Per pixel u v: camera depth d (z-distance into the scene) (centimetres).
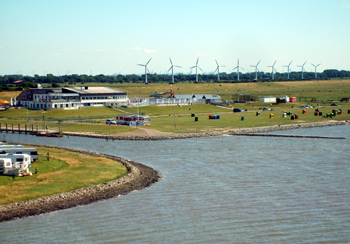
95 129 15725
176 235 5338
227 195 6944
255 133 15150
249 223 5716
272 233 5391
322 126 17512
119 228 5550
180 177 8175
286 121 18612
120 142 13175
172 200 6675
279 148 11725
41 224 5672
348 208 6288
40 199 6562
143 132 14962
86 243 5116
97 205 6425
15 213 6016
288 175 8312
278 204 6475
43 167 8519
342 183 7681
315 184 7619
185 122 18062
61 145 12619
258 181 7844
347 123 18338
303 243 5119
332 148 11656
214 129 15888
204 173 8519
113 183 7581
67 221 5781
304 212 6131
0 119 19000
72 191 7019
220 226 5616
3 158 7806
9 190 6869
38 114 19750
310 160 9869
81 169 8475
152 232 5428
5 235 5322
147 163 9688
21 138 14250
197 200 6675
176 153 11012
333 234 5366
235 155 10612
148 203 6531
